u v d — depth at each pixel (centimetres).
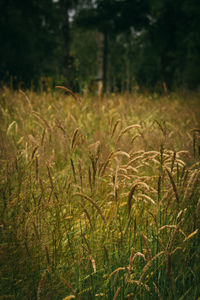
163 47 2139
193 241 217
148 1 1833
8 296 175
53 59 2452
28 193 234
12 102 527
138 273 203
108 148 309
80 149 355
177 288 199
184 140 385
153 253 211
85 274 202
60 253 204
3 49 2189
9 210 219
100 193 254
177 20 1967
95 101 625
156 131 405
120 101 639
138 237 222
